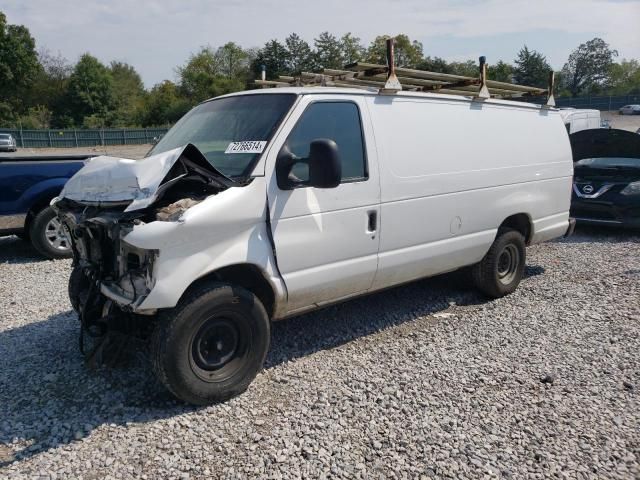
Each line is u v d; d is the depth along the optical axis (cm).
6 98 7038
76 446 336
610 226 973
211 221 357
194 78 7625
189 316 357
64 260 811
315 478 307
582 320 548
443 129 520
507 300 616
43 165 784
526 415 371
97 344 392
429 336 510
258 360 399
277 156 397
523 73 8162
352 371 436
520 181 605
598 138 1073
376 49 6062
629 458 325
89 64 7200
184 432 350
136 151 4131
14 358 459
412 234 493
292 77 573
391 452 330
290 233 404
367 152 451
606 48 9794
